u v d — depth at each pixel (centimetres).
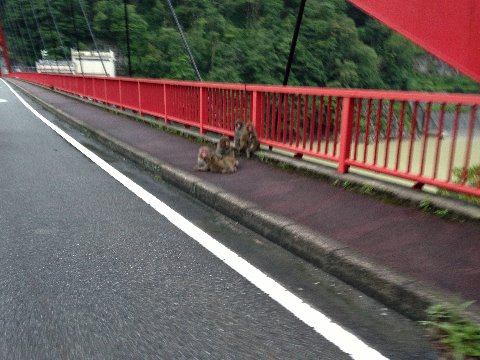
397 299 270
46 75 3294
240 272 319
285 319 257
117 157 769
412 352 226
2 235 380
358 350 228
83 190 539
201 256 347
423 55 6900
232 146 705
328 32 5209
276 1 6050
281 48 5303
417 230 362
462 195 503
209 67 6088
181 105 943
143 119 1132
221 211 467
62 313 258
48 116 1473
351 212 411
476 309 242
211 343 232
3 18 9625
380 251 319
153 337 236
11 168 655
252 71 5556
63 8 7562
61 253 344
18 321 248
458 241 337
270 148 692
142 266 324
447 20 325
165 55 6366
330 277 316
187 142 830
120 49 6794
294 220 388
